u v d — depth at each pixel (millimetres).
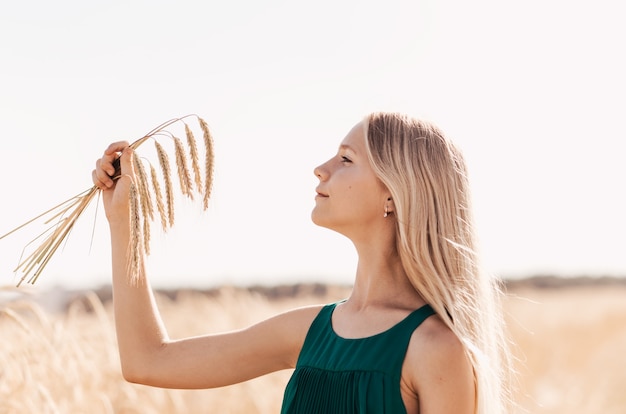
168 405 5789
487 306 2865
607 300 27062
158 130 2799
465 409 2621
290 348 3115
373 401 2674
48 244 2934
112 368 5363
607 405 9070
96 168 3057
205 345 3166
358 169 2889
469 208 2877
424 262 2768
